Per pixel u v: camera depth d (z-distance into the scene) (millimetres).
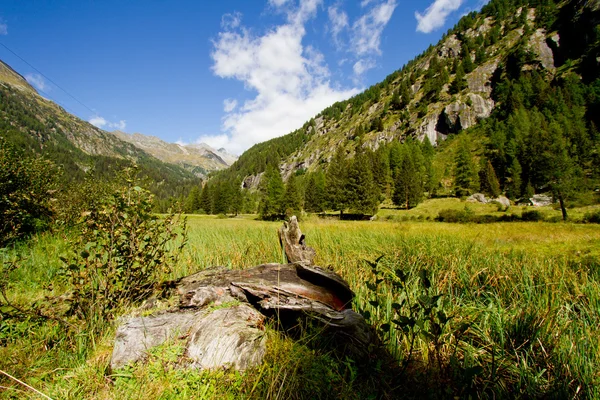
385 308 3326
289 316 2855
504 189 64188
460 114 121750
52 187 10453
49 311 3107
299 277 3381
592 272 5184
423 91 165875
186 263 5508
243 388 2055
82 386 2100
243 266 5883
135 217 3453
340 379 2131
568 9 122250
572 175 30438
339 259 6141
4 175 8000
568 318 3246
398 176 60469
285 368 2170
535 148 33156
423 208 54844
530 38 131375
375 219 48438
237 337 2414
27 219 8328
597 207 33719
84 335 2730
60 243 6641
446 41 193125
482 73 139125
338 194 55000
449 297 4047
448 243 8023
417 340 2791
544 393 2184
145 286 3656
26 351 2547
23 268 4766
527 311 3328
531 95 101375
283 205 57031
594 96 79812
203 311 2852
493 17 182000
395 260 6020
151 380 2105
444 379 2170
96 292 3178
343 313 2752
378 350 2531
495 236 14164
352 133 179000
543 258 6727
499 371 2383
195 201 90750
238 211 82625
